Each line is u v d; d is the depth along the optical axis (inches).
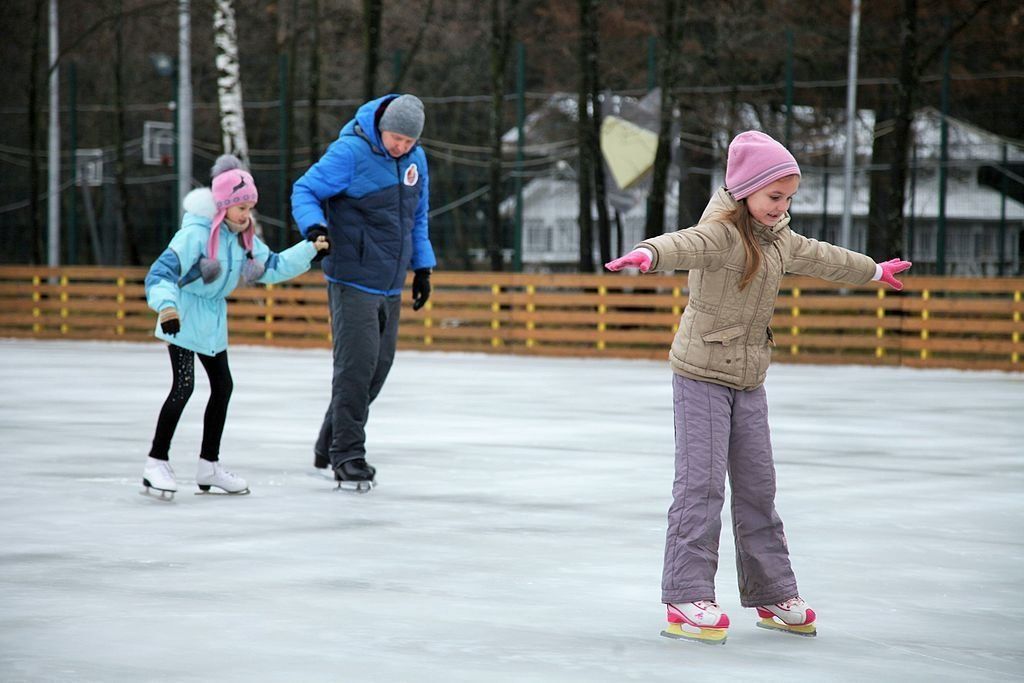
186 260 481.4
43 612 321.4
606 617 323.0
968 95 1888.5
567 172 1756.9
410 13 2215.8
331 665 277.0
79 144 2428.6
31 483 528.4
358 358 518.3
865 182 1892.2
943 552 406.3
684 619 302.5
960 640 305.3
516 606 332.5
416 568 376.2
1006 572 379.2
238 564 379.6
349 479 515.5
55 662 278.4
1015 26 1872.5
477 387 1011.9
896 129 1507.1
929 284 1314.0
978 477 565.3
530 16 2117.4
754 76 1797.5
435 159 1902.1
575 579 363.9
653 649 294.4
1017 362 1246.3
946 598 347.3
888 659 288.5
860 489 530.3
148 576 362.6
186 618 316.2
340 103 1750.7
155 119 2434.8
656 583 360.2
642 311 1445.6
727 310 304.7
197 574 365.7
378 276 520.4
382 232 521.0
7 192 2078.0
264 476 551.5
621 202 1588.3
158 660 279.9
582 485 532.4
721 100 1721.2
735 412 311.9
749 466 311.1
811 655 291.6
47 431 703.1
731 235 301.0
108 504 481.4
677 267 297.6
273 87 2439.7
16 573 365.7
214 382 500.4
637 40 1999.3
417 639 299.4
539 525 444.8
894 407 879.1
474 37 2192.4
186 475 550.3
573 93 1945.1
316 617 318.7
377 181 519.2
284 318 1601.9
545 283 1462.8
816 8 1834.4
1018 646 300.5
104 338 1659.7
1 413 794.2
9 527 435.8
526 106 2129.7
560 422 765.3
